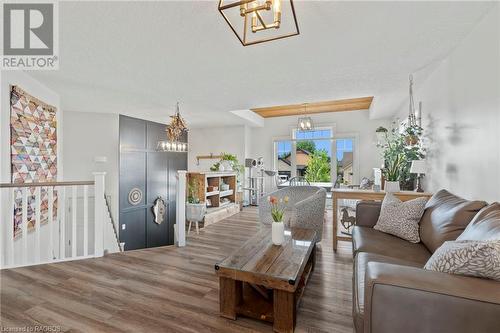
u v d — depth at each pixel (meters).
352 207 5.01
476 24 2.09
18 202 2.93
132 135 6.16
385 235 2.33
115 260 2.92
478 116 2.11
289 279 1.59
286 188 4.20
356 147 6.71
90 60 2.77
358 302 1.26
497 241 1.07
